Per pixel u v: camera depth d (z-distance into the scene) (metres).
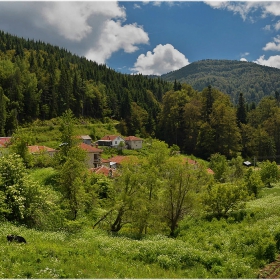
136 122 125.06
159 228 29.34
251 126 112.06
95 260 15.29
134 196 27.09
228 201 31.62
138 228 28.20
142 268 15.19
